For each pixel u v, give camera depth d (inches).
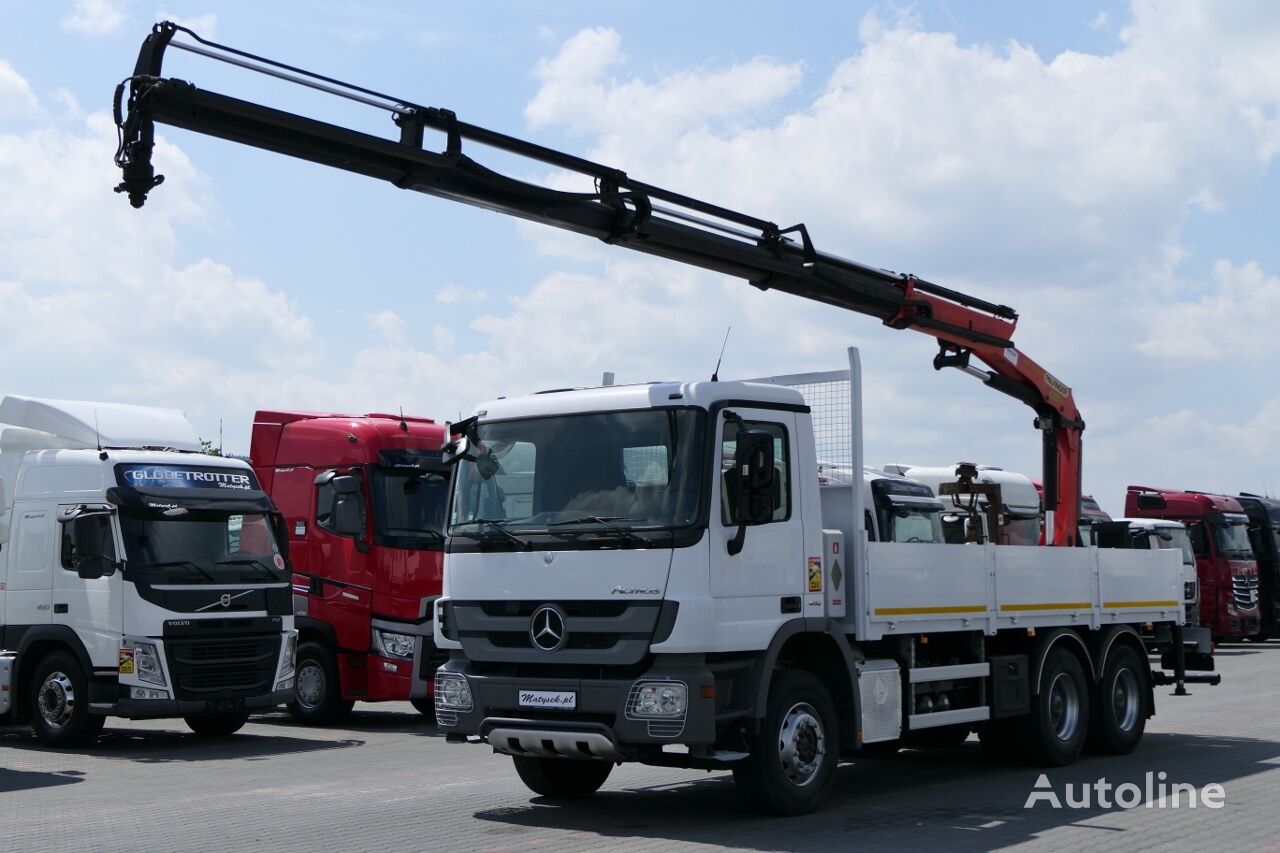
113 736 673.0
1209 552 1307.8
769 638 388.8
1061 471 619.8
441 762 557.3
